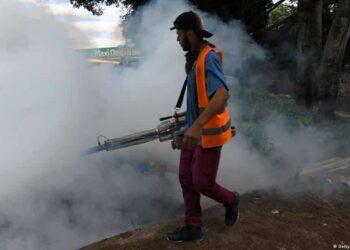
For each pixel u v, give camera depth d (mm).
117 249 2787
